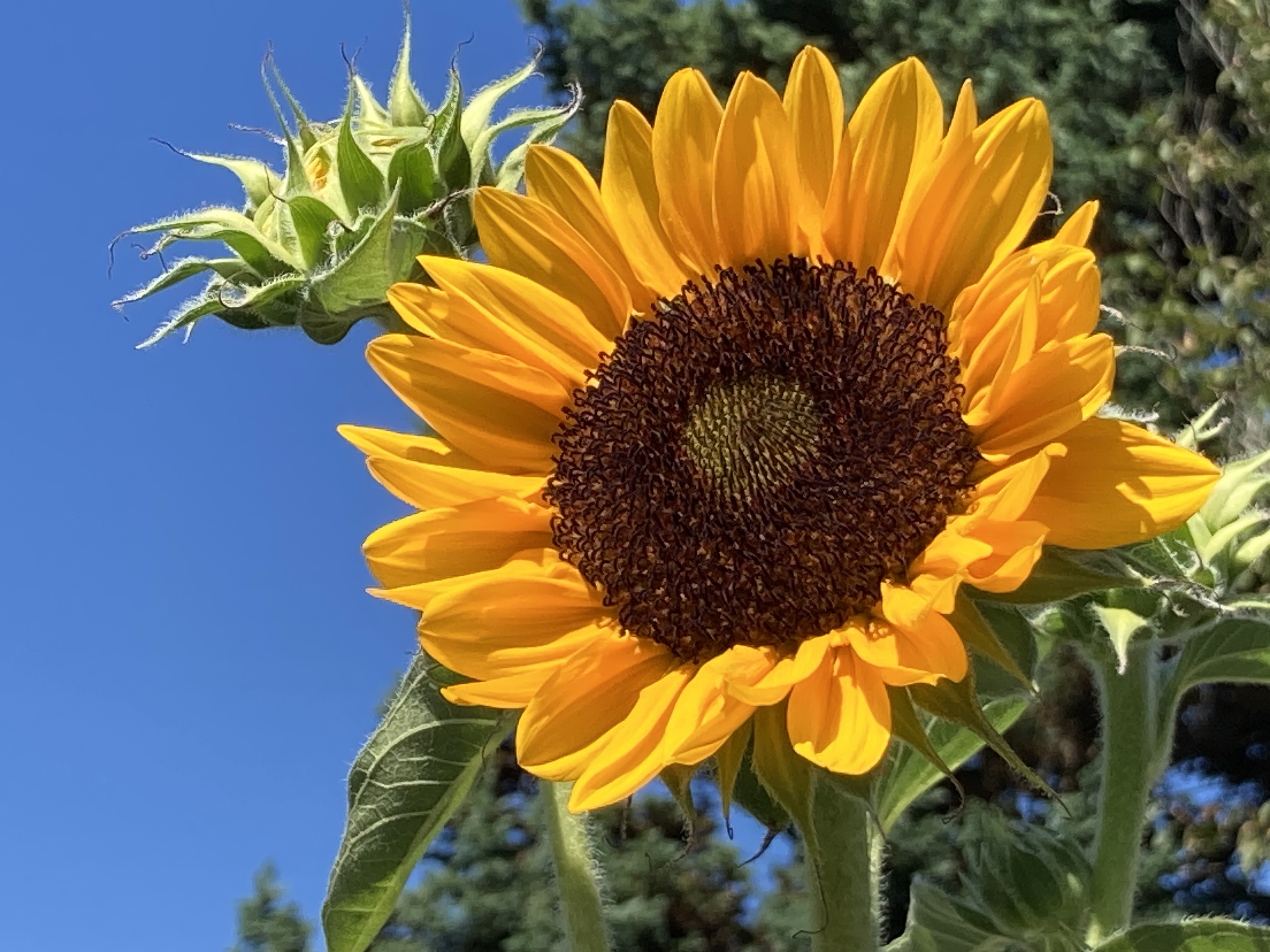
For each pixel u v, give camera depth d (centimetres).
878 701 31
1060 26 196
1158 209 190
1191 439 45
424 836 38
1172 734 44
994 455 34
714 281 39
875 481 35
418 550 37
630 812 33
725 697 31
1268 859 149
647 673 35
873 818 31
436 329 39
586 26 207
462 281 39
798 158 38
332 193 44
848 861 33
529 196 40
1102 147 190
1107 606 40
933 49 199
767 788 32
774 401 37
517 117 45
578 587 36
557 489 38
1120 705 44
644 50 206
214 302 44
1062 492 32
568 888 39
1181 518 31
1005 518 31
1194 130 199
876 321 36
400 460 38
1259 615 42
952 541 32
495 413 39
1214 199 185
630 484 37
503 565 38
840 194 38
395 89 47
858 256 38
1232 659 44
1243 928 37
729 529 35
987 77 189
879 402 36
